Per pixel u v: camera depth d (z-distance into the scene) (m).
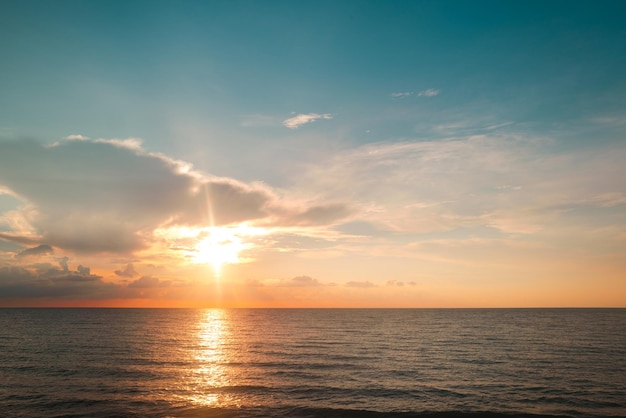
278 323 115.88
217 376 34.06
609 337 65.50
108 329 86.44
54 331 78.94
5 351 48.16
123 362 40.81
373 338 66.56
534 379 32.53
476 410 24.34
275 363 40.66
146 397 27.11
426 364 39.84
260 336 71.25
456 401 26.36
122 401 26.11
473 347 53.19
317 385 30.81
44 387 29.48
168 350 50.56
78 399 26.41
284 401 26.38
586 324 102.38
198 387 30.09
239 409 24.48
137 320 133.50
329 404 25.69
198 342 60.56
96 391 28.53
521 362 40.72
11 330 80.94
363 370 36.78
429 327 93.75
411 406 25.23
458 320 129.12
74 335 70.25
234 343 59.25
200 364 39.91
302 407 24.94
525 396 27.48
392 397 27.42
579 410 24.31
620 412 23.94
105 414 23.39
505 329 85.25
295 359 43.31
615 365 38.72
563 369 36.72
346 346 55.12
